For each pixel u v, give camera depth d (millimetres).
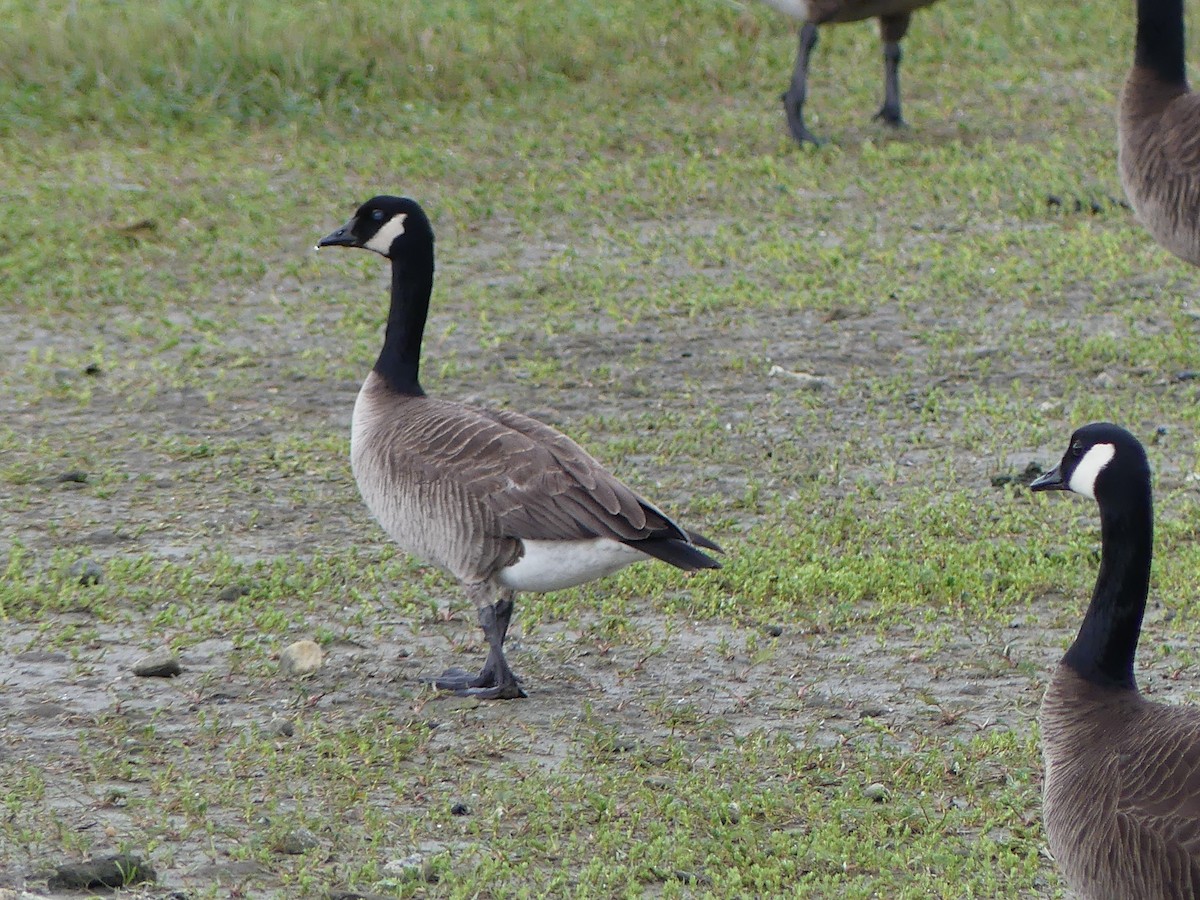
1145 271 18797
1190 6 28922
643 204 21203
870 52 27422
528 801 8367
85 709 9438
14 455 13891
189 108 24094
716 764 8828
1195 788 6273
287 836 7820
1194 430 14289
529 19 27688
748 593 11297
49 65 24953
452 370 15914
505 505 9297
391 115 24266
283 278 18922
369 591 11328
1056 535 12305
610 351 16672
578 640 10617
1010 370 16031
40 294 17969
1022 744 9086
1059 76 26719
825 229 20406
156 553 11992
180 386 15703
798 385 15688
